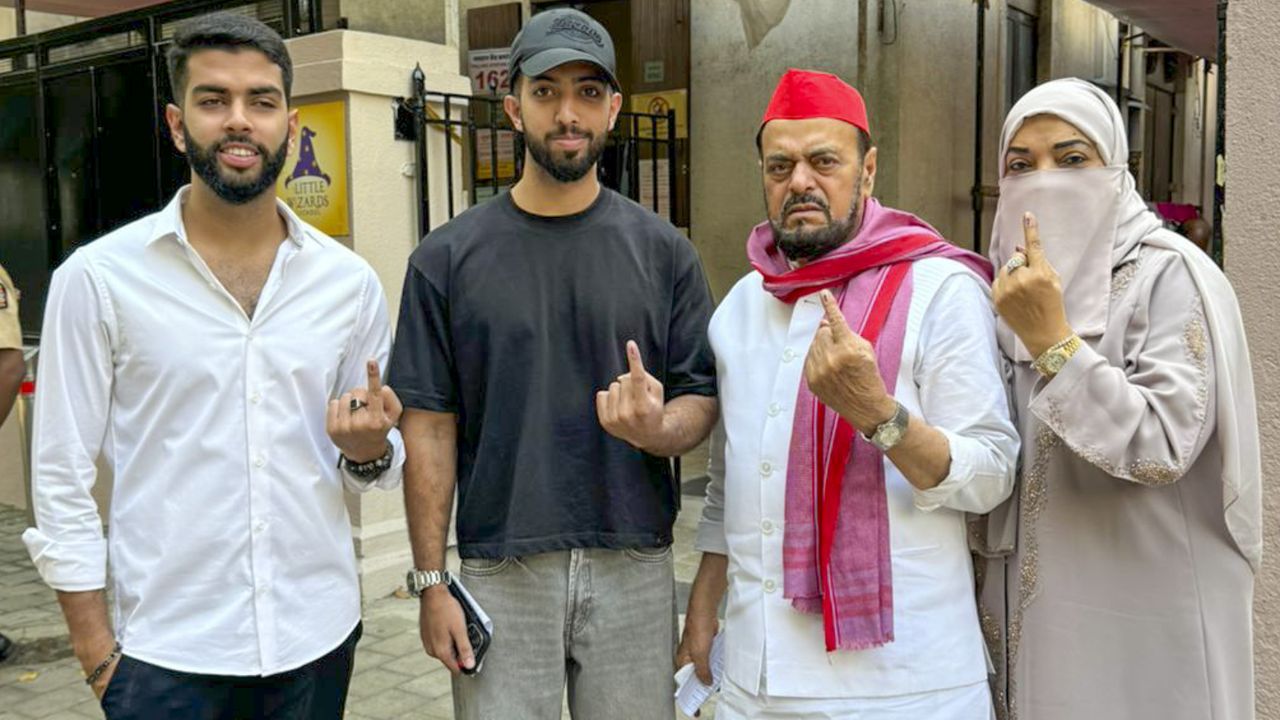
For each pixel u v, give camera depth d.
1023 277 1.75
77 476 2.00
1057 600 1.92
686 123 7.14
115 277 2.00
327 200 4.55
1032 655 1.94
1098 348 1.87
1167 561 1.84
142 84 5.32
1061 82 1.97
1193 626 1.83
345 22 4.50
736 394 2.09
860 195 2.04
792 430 1.96
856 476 1.89
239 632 2.02
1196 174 11.96
